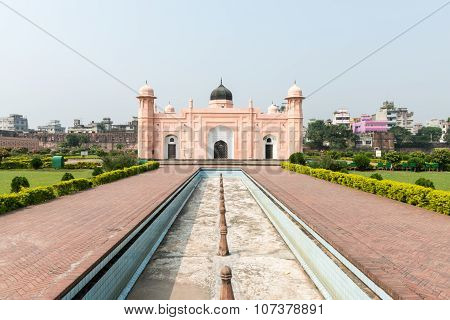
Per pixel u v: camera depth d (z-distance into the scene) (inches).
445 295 130.9
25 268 159.6
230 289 129.8
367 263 162.7
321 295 175.0
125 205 319.3
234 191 554.6
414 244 198.1
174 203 398.9
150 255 233.6
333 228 232.4
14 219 264.1
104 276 164.2
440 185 555.5
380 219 263.1
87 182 447.2
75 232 222.8
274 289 181.3
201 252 242.7
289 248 250.1
